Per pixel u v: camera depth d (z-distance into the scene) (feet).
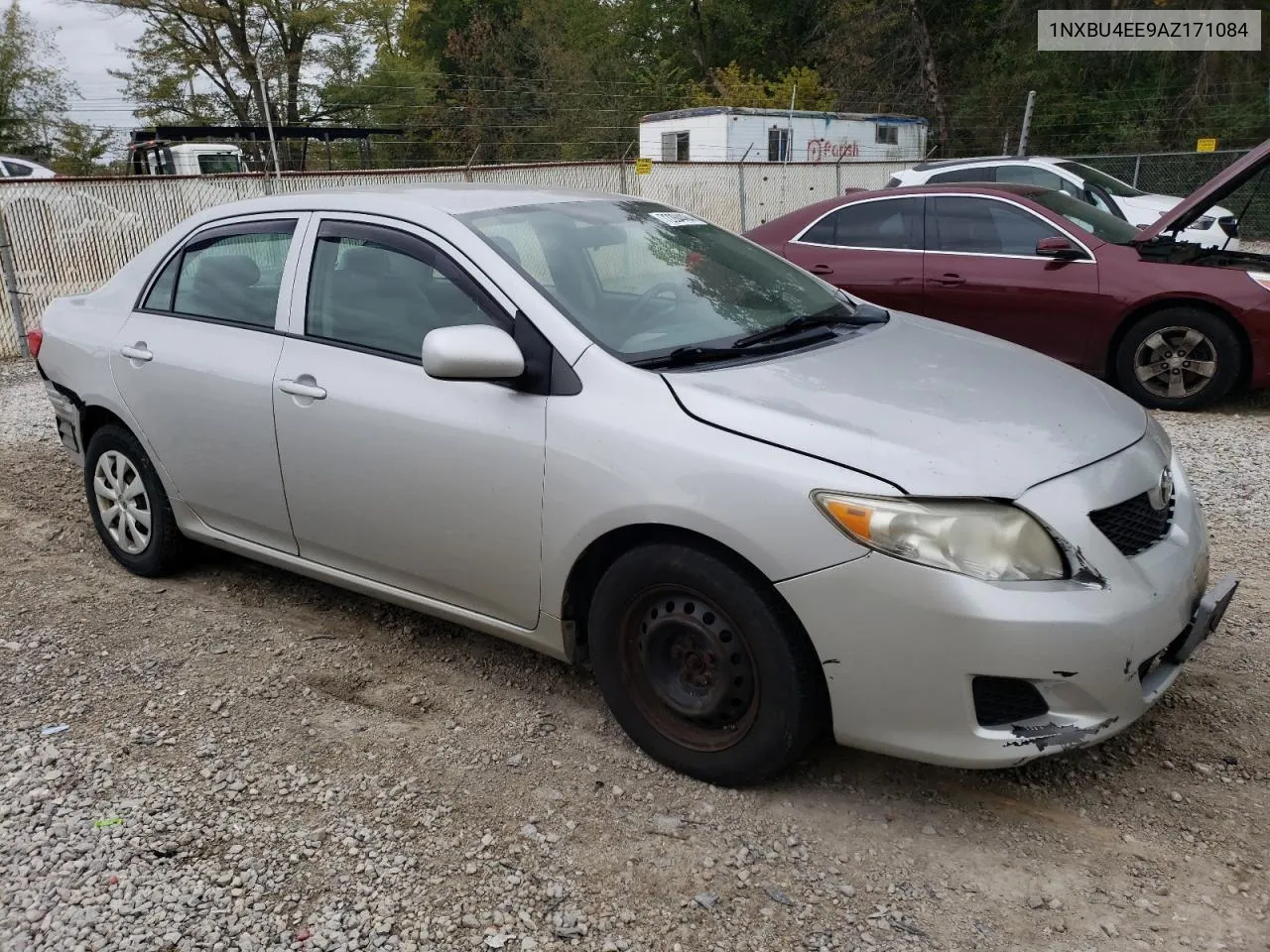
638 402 9.66
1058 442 9.25
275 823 9.41
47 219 33.96
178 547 14.79
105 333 14.62
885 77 112.06
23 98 128.88
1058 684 8.36
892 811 9.50
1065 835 9.16
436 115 123.95
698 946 7.94
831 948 7.90
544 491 10.06
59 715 11.32
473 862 8.89
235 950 7.89
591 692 11.77
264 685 12.00
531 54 127.03
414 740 10.84
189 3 109.29
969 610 8.23
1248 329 22.41
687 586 9.40
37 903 8.40
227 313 13.30
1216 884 8.52
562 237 11.75
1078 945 7.90
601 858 8.93
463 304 10.96
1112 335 23.90
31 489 19.57
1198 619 9.47
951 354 11.28
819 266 27.20
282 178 38.60
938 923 8.14
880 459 8.66
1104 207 40.83
